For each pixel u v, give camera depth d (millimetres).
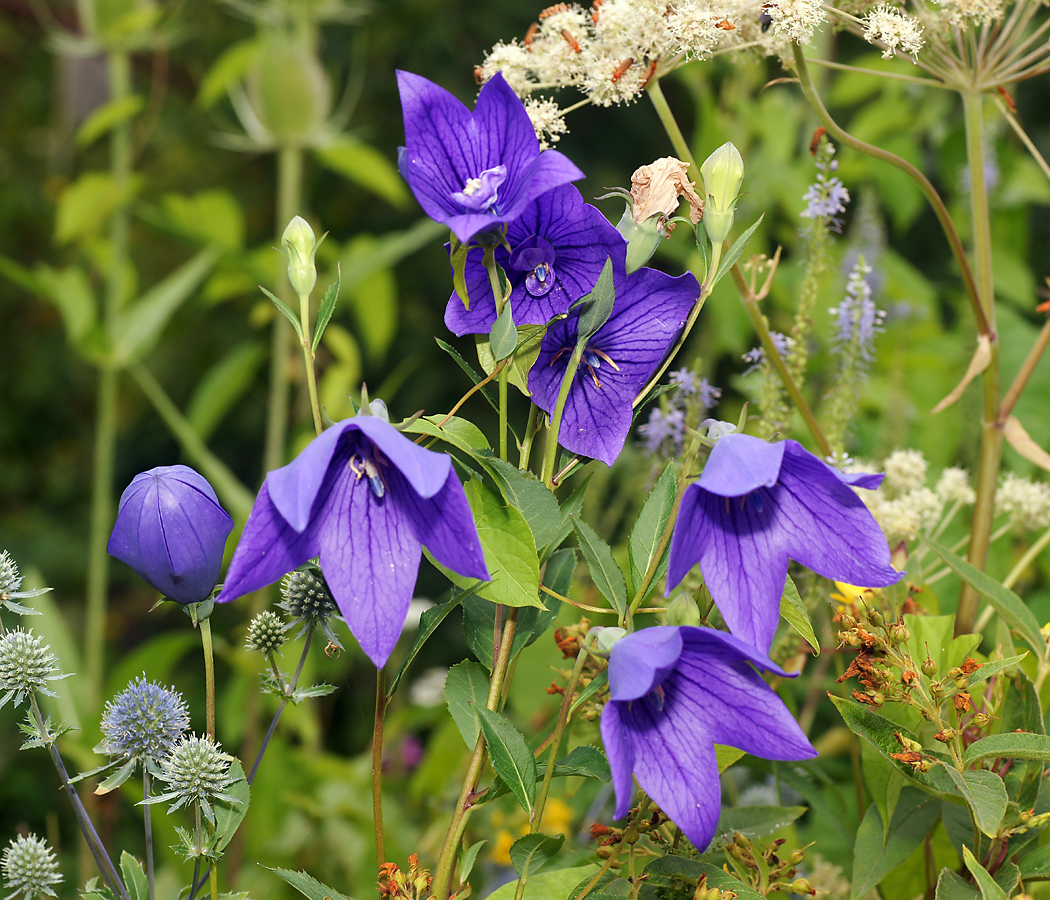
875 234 1442
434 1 3738
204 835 745
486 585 735
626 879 765
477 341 750
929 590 844
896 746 752
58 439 3693
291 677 762
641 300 752
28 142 3793
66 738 1476
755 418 875
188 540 732
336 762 1508
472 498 737
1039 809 774
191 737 745
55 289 1865
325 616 759
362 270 1821
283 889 1394
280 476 696
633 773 705
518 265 744
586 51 807
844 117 2111
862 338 890
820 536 726
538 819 736
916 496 860
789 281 1371
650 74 809
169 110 3568
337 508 719
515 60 809
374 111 3809
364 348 3420
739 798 932
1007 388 1247
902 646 769
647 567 742
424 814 1419
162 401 1817
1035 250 2270
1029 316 1739
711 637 699
